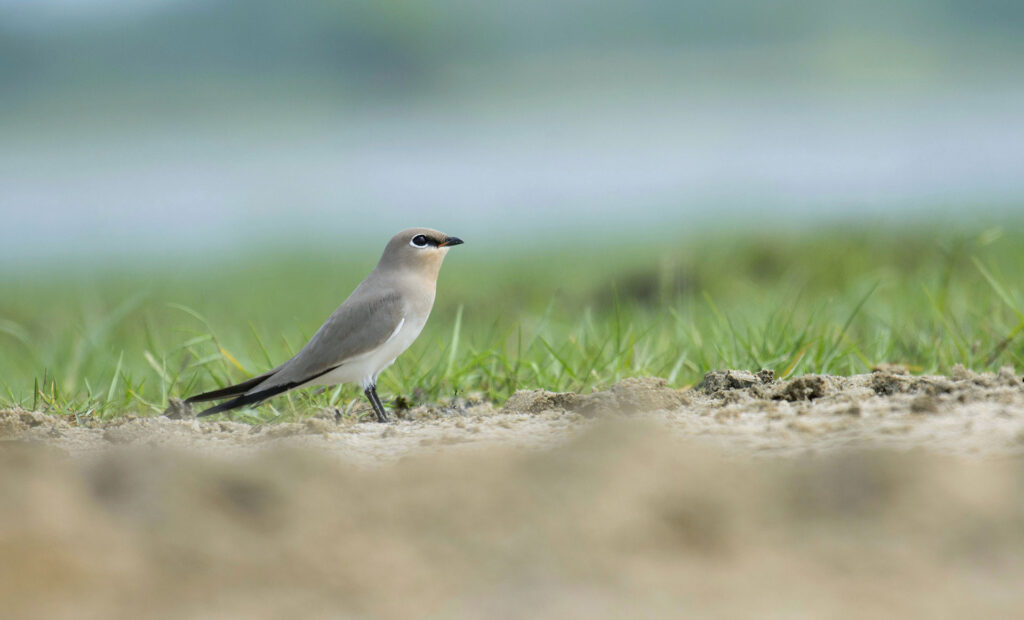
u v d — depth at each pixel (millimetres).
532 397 8758
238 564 5078
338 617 4645
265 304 21078
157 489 5590
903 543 5074
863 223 20453
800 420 7070
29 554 5000
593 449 6020
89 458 6527
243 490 5668
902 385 8203
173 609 4715
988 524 5168
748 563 4984
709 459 6074
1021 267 15273
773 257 18984
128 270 34125
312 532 5324
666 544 5180
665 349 11609
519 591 4805
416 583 4906
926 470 5551
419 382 10625
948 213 22797
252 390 9617
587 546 5160
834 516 5348
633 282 18578
